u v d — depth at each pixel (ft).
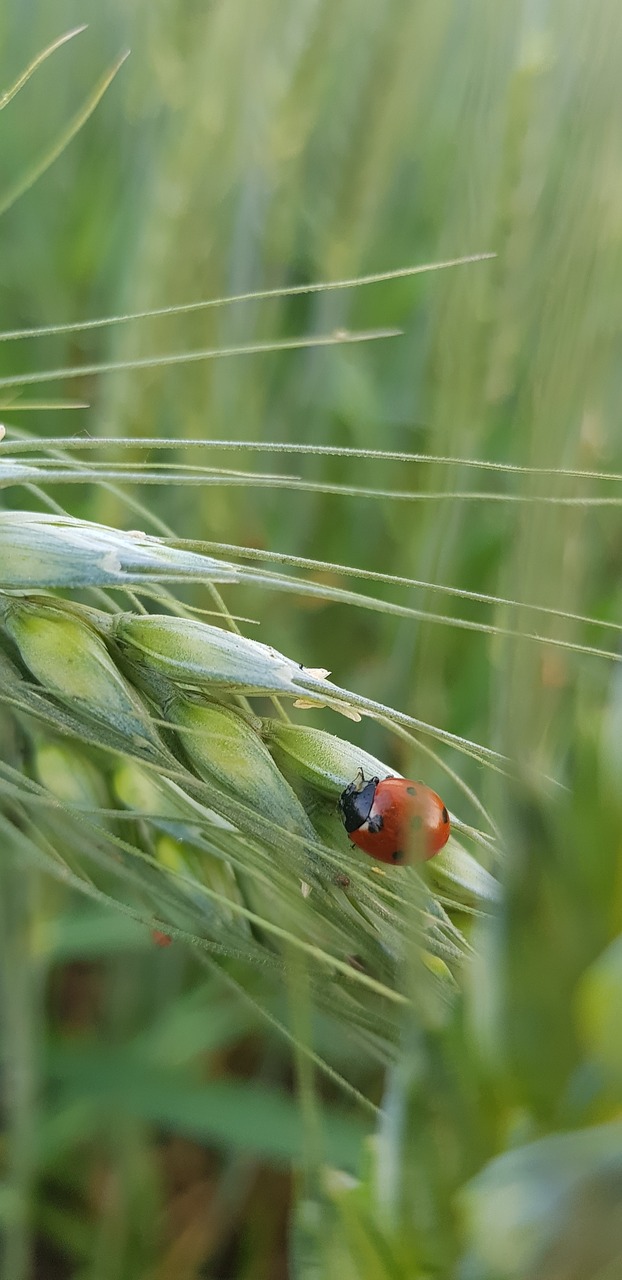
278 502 0.98
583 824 0.51
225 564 0.59
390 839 0.59
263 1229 0.94
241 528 0.90
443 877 0.60
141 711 0.61
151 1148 0.99
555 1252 0.51
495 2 0.72
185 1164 1.02
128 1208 0.88
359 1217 0.56
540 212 0.74
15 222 1.13
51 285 1.09
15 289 1.09
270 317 0.95
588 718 0.51
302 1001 0.60
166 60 0.90
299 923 0.62
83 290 1.10
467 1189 0.53
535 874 0.51
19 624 0.61
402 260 1.16
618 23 0.62
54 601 0.62
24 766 0.66
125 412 0.87
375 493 0.59
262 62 0.90
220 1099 0.83
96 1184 0.97
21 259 1.10
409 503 0.91
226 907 0.64
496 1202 0.52
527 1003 0.51
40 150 1.16
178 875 0.61
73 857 0.68
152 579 0.58
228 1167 0.95
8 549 0.58
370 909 0.61
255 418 0.94
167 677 0.60
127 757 0.61
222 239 0.93
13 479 0.59
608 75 0.62
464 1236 0.53
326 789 0.61
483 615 0.83
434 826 0.58
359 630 0.95
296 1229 0.58
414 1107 0.54
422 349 1.01
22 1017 0.79
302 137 0.93
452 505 0.66
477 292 0.72
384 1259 0.55
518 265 0.74
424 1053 0.53
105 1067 0.84
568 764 0.52
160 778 0.62
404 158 1.14
